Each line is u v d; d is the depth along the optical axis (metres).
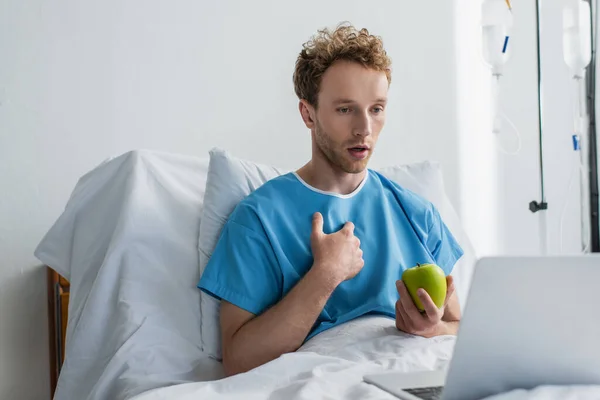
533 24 2.39
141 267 1.39
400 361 1.04
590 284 0.72
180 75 2.00
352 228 1.26
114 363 1.26
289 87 2.11
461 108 2.34
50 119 1.88
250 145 2.07
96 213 1.53
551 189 2.40
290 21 2.11
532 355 0.75
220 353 1.35
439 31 2.30
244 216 1.32
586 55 2.02
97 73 1.92
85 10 1.90
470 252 1.81
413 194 1.50
